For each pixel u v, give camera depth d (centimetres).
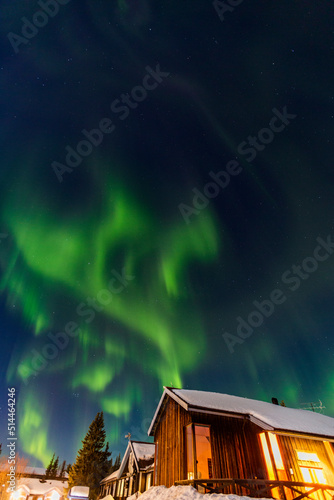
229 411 1295
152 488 1185
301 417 1501
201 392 1612
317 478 1211
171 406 1516
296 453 1248
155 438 1612
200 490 1080
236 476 1155
